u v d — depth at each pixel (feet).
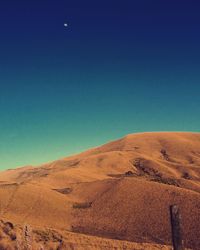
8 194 239.50
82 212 220.84
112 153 459.32
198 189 273.95
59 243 105.50
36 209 222.07
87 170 392.06
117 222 202.69
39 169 550.36
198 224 183.32
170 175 377.09
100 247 110.22
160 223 193.16
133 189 233.96
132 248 116.06
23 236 88.38
